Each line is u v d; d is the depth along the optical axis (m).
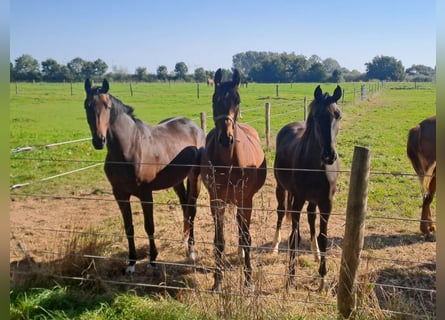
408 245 5.65
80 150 12.37
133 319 3.57
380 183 8.95
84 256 4.32
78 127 18.59
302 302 3.64
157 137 5.17
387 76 83.50
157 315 3.58
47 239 5.74
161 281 4.62
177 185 5.93
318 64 75.31
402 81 83.62
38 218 6.77
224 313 3.33
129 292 4.24
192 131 6.06
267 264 5.06
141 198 4.93
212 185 4.50
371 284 3.49
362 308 3.29
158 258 5.30
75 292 4.07
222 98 4.37
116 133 4.58
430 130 5.92
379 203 7.57
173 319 3.49
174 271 4.89
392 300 3.60
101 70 71.12
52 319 3.61
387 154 12.41
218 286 3.93
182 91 47.00
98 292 4.18
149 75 75.56
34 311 3.73
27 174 9.56
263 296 3.49
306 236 6.05
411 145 6.33
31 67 74.00
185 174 5.54
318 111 4.35
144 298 3.94
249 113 22.97
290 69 75.81
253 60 108.25
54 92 42.34
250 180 4.62
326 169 4.39
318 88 4.46
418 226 6.39
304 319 3.33
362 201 3.12
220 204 4.44
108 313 3.69
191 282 4.59
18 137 14.80
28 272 4.36
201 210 7.31
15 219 6.68
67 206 7.44
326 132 4.23
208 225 6.52
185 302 3.77
